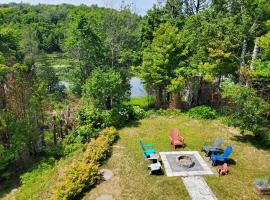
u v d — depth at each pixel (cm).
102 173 1485
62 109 2614
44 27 7675
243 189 1334
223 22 2200
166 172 1471
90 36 3091
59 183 1352
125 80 2889
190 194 1298
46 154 1928
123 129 2088
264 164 1567
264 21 2100
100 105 2314
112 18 3148
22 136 1764
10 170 1784
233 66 2222
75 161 1567
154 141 1859
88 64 3225
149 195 1298
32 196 1404
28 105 1861
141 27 3278
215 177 1430
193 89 2561
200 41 2325
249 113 1748
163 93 2652
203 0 3262
